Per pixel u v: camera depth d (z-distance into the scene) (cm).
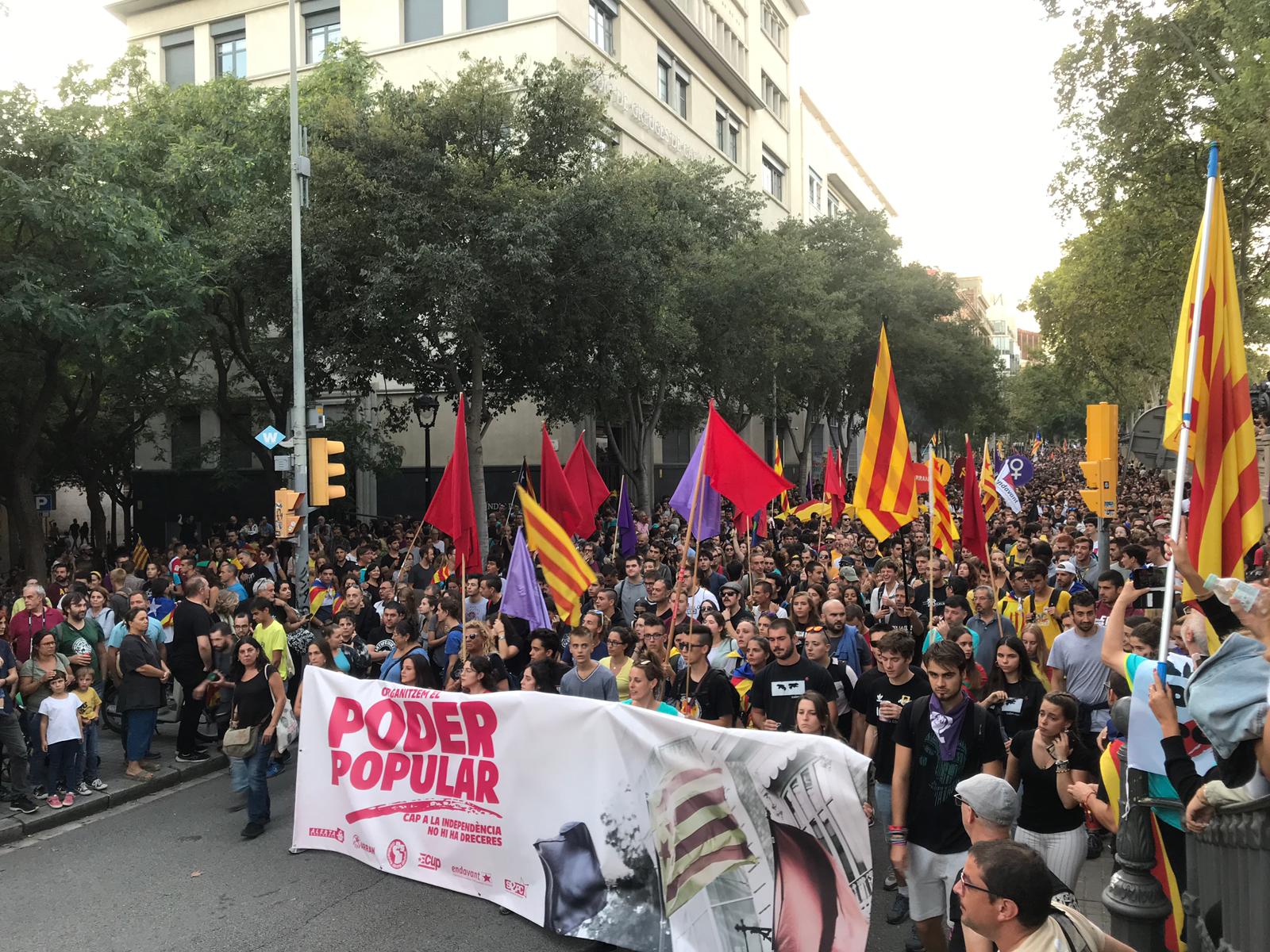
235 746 791
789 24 5947
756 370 3080
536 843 615
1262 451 1820
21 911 669
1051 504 3631
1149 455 1670
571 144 2053
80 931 631
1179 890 448
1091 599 712
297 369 1706
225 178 2292
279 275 2044
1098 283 3039
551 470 1294
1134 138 2061
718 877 541
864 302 4131
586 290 2019
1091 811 482
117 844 805
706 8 4584
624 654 799
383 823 696
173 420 3303
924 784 519
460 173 1848
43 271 1788
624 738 583
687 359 2811
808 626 896
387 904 647
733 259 2791
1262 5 1498
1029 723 638
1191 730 409
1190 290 490
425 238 1861
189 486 3731
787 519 2375
